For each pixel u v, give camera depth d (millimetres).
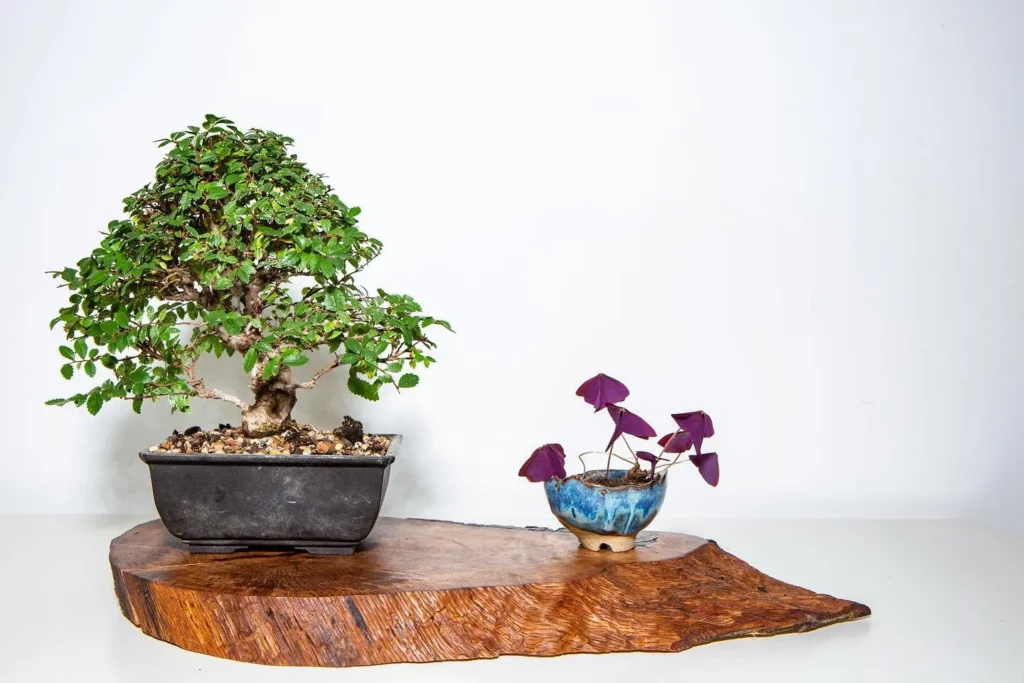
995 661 1881
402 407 3078
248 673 1769
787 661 1867
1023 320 3184
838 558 2670
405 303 2160
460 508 3115
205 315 2066
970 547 2822
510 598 1873
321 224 2074
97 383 3025
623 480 2242
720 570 2145
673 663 1852
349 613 1802
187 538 2092
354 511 2066
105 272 1950
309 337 2066
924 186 3158
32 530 2842
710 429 2180
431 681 1744
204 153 2127
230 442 2152
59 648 1894
